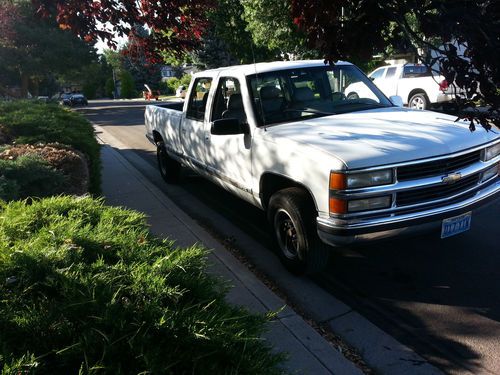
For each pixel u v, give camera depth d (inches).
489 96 82.0
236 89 218.5
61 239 104.6
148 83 2709.2
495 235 209.9
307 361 124.1
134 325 75.1
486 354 129.3
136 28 181.3
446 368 124.3
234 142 208.1
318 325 146.9
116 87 2955.2
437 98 583.2
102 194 288.2
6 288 86.2
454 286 167.6
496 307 152.6
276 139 178.4
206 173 249.6
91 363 69.1
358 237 150.9
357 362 127.8
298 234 166.1
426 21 83.1
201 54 1135.6
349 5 92.0
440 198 159.3
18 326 75.5
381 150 153.6
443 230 161.6
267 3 687.7
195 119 261.4
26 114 302.2
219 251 198.7
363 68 871.7
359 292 166.9
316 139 167.5
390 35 97.3
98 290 82.6
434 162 156.5
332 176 149.3
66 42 1370.6
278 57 932.6
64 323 76.2
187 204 286.4
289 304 159.5
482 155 173.0
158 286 86.0
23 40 1259.2
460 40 82.6
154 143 348.8
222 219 255.8
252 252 206.5
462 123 183.9
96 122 920.9
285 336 135.5
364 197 148.9
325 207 153.4
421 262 187.8
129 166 392.8
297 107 209.3
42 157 197.2
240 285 166.7
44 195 183.3
